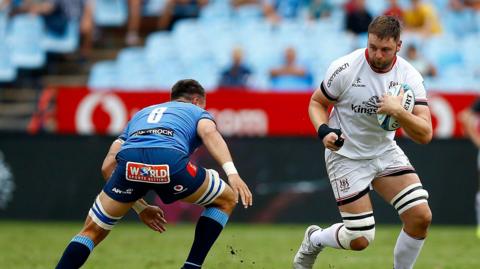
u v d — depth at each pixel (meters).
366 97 24.48
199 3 72.25
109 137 55.19
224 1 72.19
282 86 65.75
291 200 54.12
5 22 71.12
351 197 25.09
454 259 36.28
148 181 23.16
